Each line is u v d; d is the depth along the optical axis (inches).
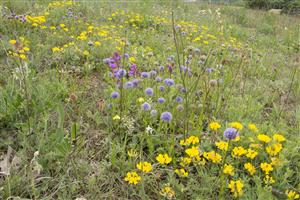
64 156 90.2
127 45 198.2
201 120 114.3
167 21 293.3
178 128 117.7
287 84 189.3
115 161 94.2
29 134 97.5
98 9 297.7
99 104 121.1
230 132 80.5
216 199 84.7
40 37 193.6
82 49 181.8
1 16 200.7
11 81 121.3
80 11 280.4
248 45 251.4
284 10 569.9
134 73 126.6
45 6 270.8
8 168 85.8
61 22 229.5
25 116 105.7
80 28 227.8
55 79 132.7
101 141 104.5
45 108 109.1
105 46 190.5
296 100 166.6
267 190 81.7
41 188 82.7
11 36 178.2
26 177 82.9
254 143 105.9
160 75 154.9
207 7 464.4
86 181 88.4
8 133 100.8
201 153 97.3
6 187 78.3
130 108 123.6
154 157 101.1
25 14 222.4
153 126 117.3
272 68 219.5
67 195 82.4
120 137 107.7
